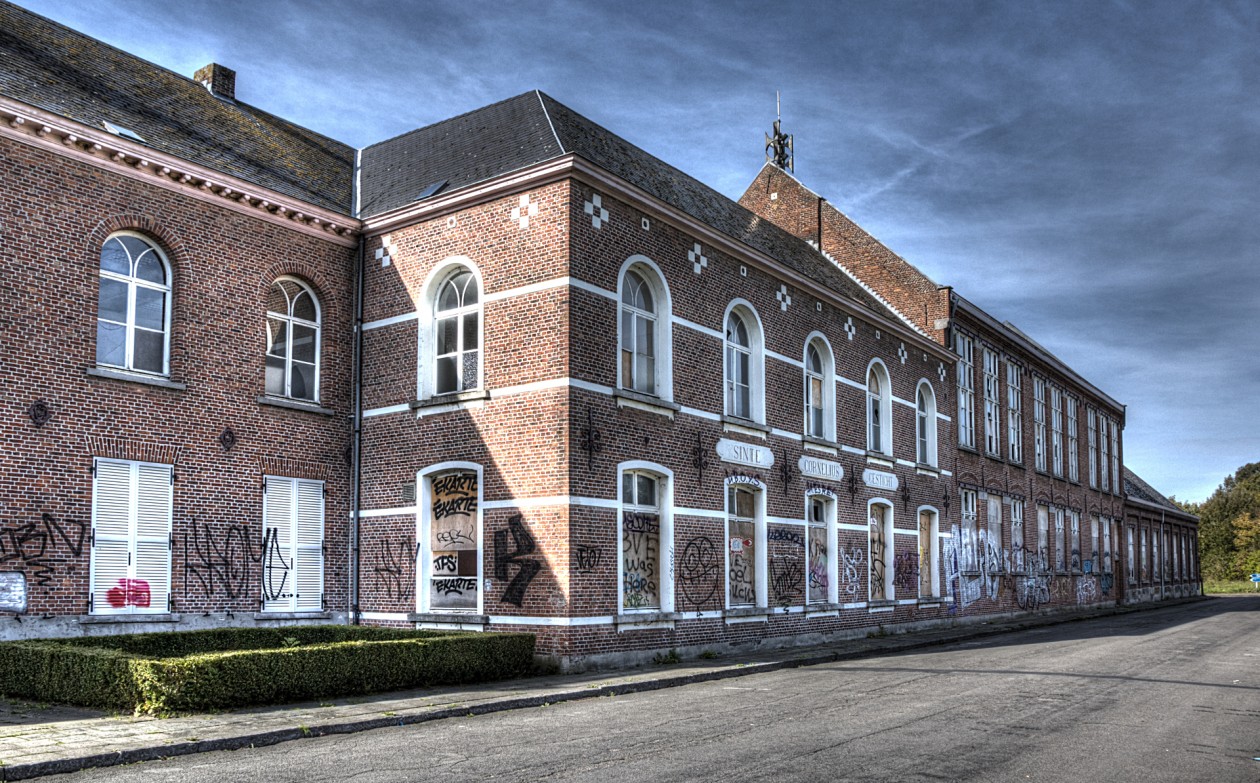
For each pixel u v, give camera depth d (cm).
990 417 3719
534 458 1734
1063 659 1972
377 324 1988
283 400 1855
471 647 1486
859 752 950
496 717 1192
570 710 1259
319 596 1891
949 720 1158
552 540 1692
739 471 2142
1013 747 990
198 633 1534
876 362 2814
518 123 2048
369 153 2366
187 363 1716
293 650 1227
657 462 1902
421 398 1897
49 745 926
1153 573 6231
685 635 1922
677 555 1930
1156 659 1970
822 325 2545
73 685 1188
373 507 1933
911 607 2861
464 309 1888
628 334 1911
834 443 2522
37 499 1502
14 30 1788
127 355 1653
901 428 2920
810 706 1280
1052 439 4434
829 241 3541
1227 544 10612
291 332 1919
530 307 1778
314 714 1123
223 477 1752
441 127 2261
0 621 1441
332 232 1980
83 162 1600
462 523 1830
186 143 1842
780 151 3838
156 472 1658
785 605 2255
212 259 1777
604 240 1830
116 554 1590
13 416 1484
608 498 1769
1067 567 4488
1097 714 1223
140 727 1026
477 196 1856
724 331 2153
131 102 1855
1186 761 941
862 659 2066
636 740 1013
